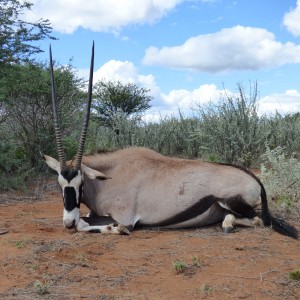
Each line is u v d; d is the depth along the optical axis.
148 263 5.05
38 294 4.16
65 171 6.42
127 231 6.36
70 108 12.78
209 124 12.52
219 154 12.41
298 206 7.65
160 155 7.05
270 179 8.45
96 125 18.44
